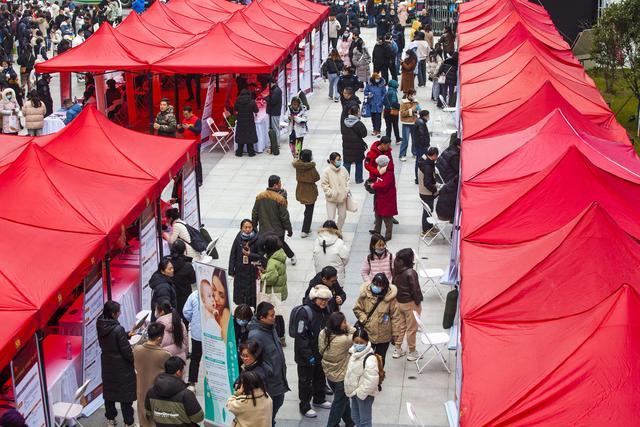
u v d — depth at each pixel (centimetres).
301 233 3038
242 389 1736
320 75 5534
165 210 2797
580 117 2841
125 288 2422
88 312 2144
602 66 4431
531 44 3628
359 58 5081
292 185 3553
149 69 4016
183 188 2838
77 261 2045
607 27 4275
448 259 2864
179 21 5081
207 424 2008
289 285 2692
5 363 1728
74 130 2623
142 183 2472
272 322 1905
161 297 2178
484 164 2478
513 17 4319
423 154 3525
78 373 2141
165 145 2766
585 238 1831
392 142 4125
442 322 2461
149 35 4562
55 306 1916
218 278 1886
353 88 4369
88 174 2431
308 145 4106
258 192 3494
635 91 4238
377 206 2966
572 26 5462
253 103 3862
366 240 3019
